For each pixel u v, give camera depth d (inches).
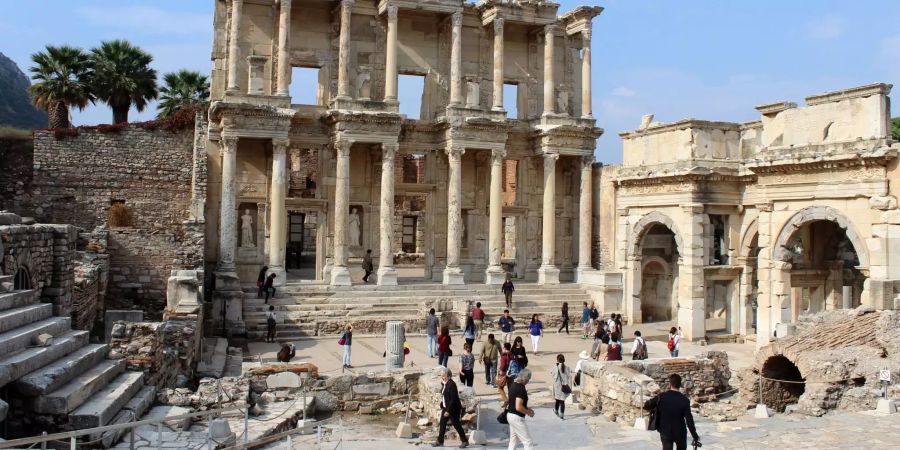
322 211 1942.7
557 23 2180.1
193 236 1641.2
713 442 804.6
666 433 642.8
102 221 2012.8
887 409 929.5
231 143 1779.0
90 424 660.7
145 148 2044.8
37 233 1042.1
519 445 809.5
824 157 1384.1
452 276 1939.0
